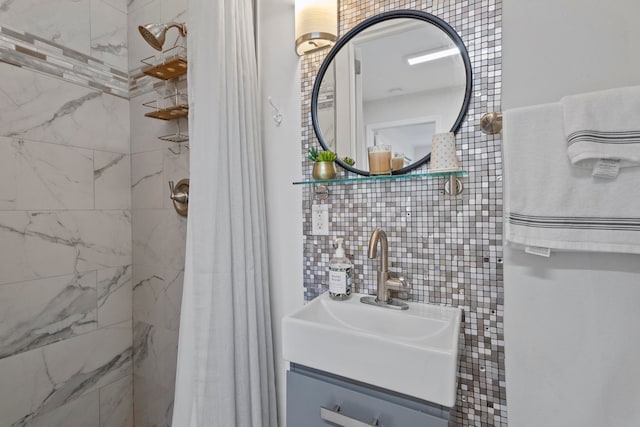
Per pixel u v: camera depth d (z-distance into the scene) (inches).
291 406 33.9
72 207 58.5
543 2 31.2
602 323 28.7
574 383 29.7
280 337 49.6
